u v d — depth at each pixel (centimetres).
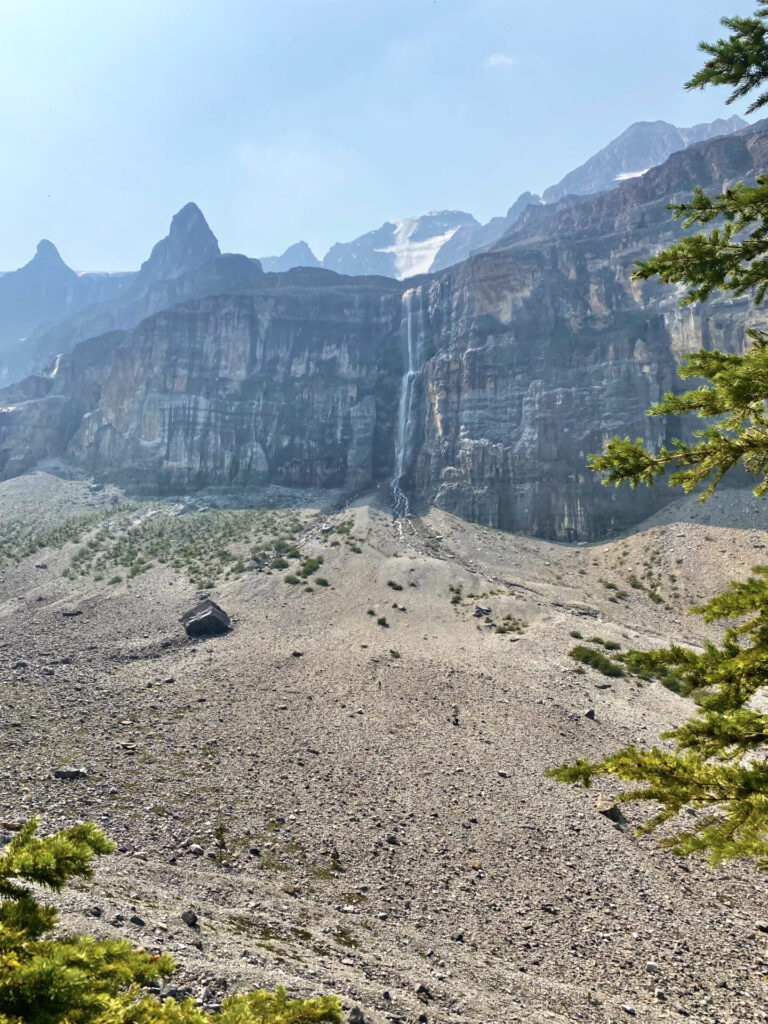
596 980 1922
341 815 2908
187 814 2725
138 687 4869
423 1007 1521
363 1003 1445
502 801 3212
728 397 859
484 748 3875
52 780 2889
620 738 4209
